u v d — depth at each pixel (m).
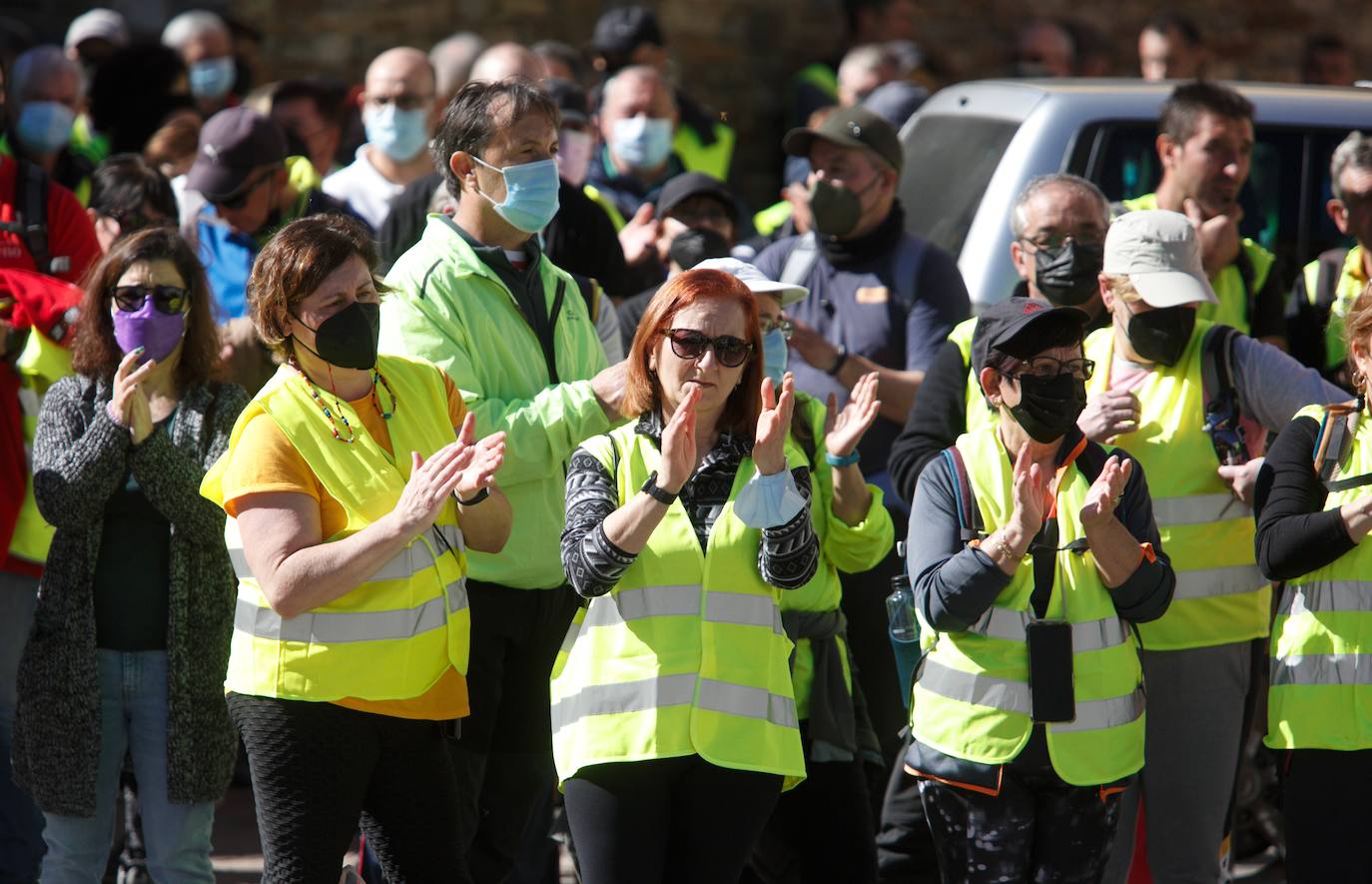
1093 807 15.53
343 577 14.09
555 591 18.02
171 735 17.59
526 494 17.56
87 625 17.61
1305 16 46.56
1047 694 15.24
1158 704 18.02
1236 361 17.98
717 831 14.80
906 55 38.53
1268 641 18.86
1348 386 22.56
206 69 36.81
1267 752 23.48
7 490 20.27
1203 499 17.88
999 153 26.20
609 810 14.81
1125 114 26.08
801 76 42.94
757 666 14.95
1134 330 18.02
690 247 22.67
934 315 22.30
